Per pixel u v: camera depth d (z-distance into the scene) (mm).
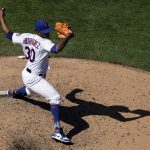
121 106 33719
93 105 33438
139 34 49094
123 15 52469
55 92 28453
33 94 33250
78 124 30938
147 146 29391
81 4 53594
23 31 47125
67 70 38719
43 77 28891
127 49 45344
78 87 35781
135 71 40094
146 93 35969
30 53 28062
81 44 45406
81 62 41000
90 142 29250
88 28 49375
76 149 28391
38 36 28109
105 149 28750
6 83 35281
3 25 29250
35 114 30859
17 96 32562
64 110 32406
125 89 36281
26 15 50469
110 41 46938
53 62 40406
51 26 48844
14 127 29031
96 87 36062
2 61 39969
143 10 53906
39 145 28078
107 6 53812
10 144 27531
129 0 55656
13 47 43469
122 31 49438
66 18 50812
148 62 42750
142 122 31859
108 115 32344
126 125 31359
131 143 29562
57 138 28312
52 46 27422
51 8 52250
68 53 42938
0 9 29594
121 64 41656
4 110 30719
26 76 28562
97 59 42188
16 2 52438
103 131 30500
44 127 29672
